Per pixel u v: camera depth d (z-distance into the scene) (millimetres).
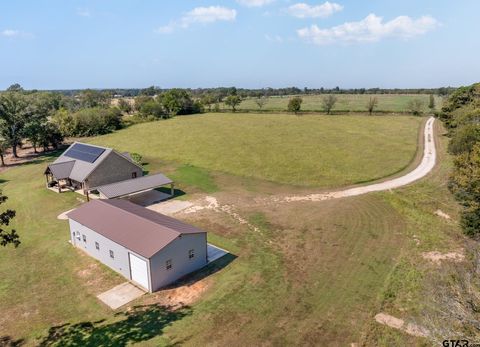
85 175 44031
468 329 13508
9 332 19484
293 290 22719
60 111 92062
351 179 49062
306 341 18031
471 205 29531
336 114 114562
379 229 32344
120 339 18406
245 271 25312
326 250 28453
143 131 92812
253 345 17766
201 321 19688
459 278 17844
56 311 21297
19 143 73062
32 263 27406
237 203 40250
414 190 42812
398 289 22484
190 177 51688
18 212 39031
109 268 26391
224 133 86000
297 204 39781
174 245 24047
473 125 51875
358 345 17688
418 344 17297
